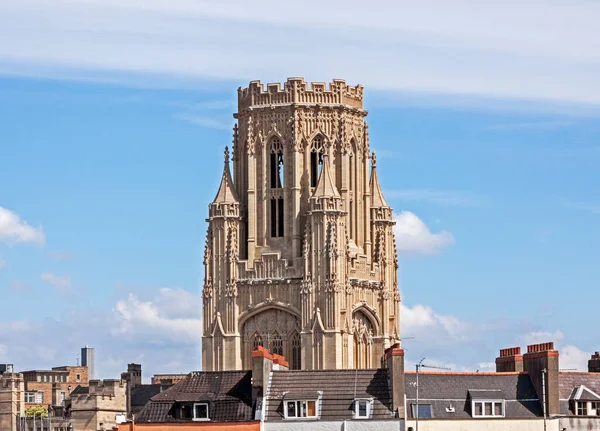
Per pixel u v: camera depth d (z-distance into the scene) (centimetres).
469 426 19725
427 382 19938
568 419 19975
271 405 19950
